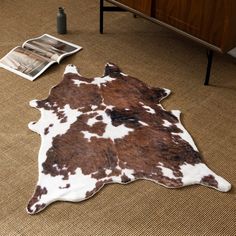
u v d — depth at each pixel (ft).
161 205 6.36
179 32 8.07
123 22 9.53
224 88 8.14
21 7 9.86
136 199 6.41
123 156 6.92
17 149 7.02
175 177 6.66
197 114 7.67
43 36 9.13
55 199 6.34
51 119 7.48
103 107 7.69
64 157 6.89
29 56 8.63
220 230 6.11
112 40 9.11
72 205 6.31
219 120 7.58
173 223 6.16
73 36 9.18
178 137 7.25
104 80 8.21
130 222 6.15
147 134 7.25
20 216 6.17
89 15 9.73
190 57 8.73
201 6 7.56
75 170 6.72
